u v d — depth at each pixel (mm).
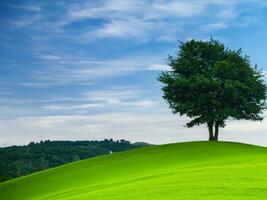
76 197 40812
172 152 74625
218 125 88062
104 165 72188
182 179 42375
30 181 71000
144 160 70750
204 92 85312
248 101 86750
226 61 85812
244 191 33188
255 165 48312
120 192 39156
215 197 31734
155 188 38531
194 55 88375
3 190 69000
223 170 45906
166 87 87750
